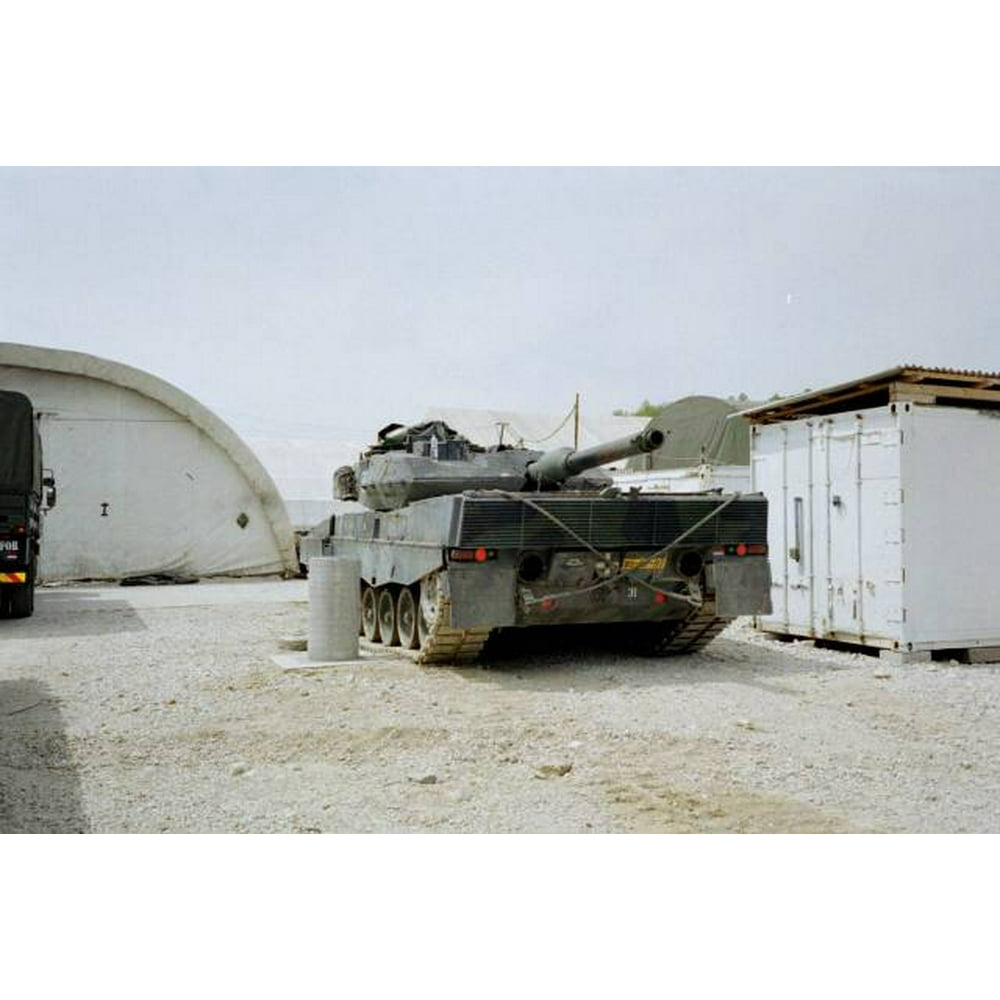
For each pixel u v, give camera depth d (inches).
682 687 397.7
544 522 418.3
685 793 258.1
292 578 1136.8
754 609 451.5
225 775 277.0
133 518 1080.2
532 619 425.7
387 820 238.4
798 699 374.6
